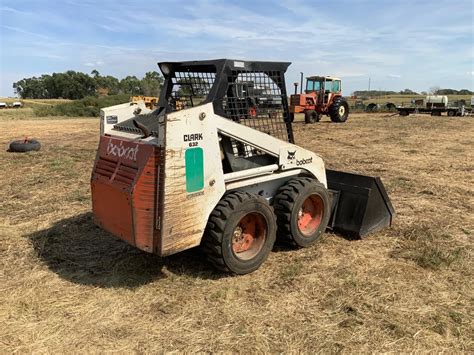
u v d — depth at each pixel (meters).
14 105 61.28
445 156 11.83
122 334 3.37
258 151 4.76
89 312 3.68
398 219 6.10
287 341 3.28
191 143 3.81
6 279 4.28
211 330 3.42
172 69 4.68
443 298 3.94
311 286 4.14
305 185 4.88
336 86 24.08
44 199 7.14
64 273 4.41
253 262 4.37
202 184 3.95
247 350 3.18
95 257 4.81
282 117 4.98
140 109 4.93
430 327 3.49
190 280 4.22
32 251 4.96
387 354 3.15
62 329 3.43
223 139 4.34
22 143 12.63
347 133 17.94
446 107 29.16
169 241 3.81
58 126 23.47
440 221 6.04
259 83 4.66
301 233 4.94
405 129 19.62
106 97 45.88
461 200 7.16
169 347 3.21
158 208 3.78
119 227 4.01
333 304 3.81
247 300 3.88
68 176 8.98
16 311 3.69
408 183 8.33
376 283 4.20
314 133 18.00
